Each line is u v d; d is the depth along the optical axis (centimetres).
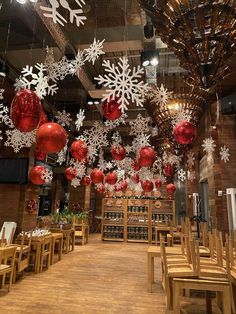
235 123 659
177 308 268
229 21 145
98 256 696
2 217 717
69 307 338
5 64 502
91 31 463
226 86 571
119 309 334
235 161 646
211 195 690
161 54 536
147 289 409
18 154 734
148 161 400
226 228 616
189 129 300
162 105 314
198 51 163
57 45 440
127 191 1099
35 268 503
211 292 361
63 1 105
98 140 468
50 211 1510
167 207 1042
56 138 229
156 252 411
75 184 703
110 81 160
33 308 333
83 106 754
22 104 201
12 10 382
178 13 147
